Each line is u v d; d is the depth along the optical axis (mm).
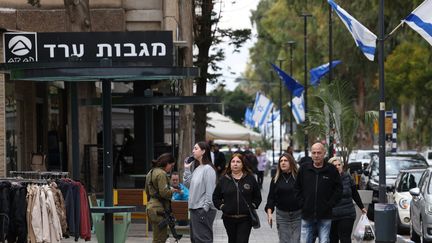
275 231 36500
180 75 22953
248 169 22500
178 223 29797
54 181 22141
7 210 21234
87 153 36594
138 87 39250
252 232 36062
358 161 57531
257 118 97688
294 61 96312
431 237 30016
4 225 21188
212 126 73562
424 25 32594
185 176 25031
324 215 22984
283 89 137375
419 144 100125
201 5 56812
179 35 42094
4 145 33875
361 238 25812
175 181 27703
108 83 23750
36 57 28172
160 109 50281
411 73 79688
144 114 40844
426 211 30188
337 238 25078
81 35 28047
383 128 30359
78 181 23547
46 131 42906
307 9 71562
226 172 22531
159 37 28125
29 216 21391
